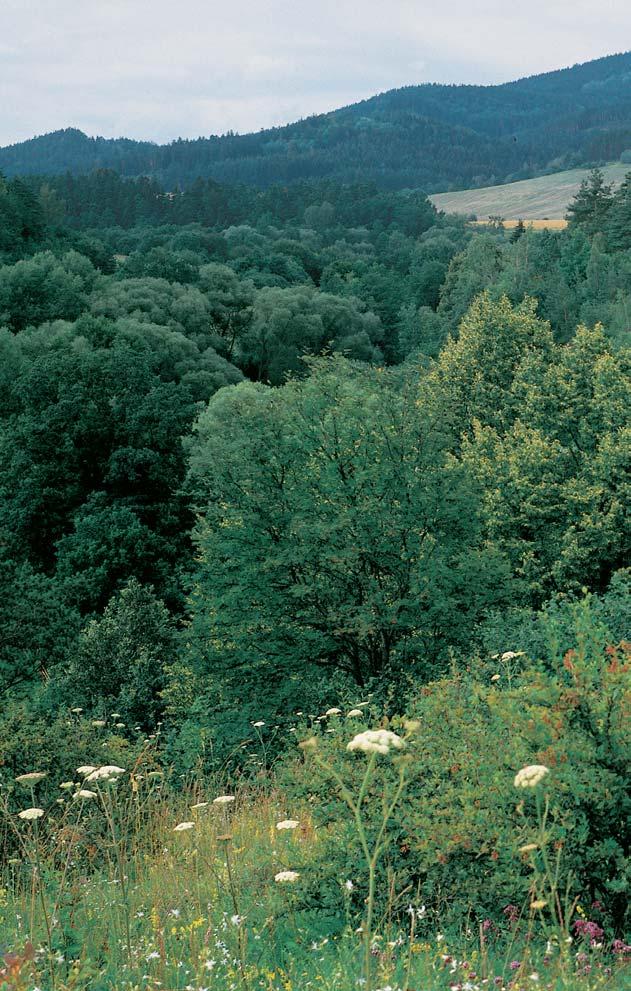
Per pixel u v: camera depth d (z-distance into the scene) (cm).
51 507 4312
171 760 1655
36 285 8919
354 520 1981
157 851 829
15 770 1081
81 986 482
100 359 4741
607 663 673
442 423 2212
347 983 479
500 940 600
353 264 15762
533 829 610
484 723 745
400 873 664
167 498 4397
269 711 1888
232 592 2020
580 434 3347
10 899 677
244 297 9744
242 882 738
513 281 10581
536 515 3123
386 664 1902
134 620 2712
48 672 2752
